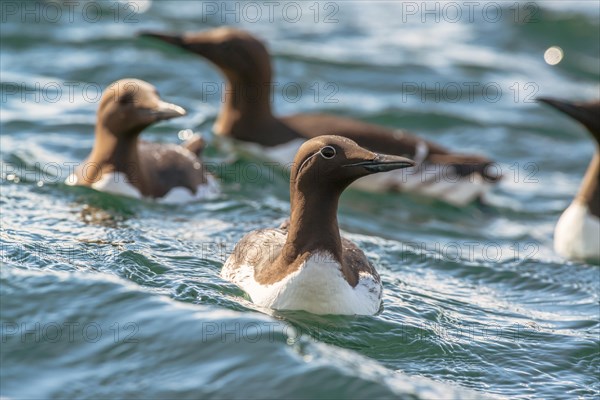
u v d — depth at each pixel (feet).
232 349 29.94
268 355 29.68
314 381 28.68
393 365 32.50
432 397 29.25
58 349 29.96
